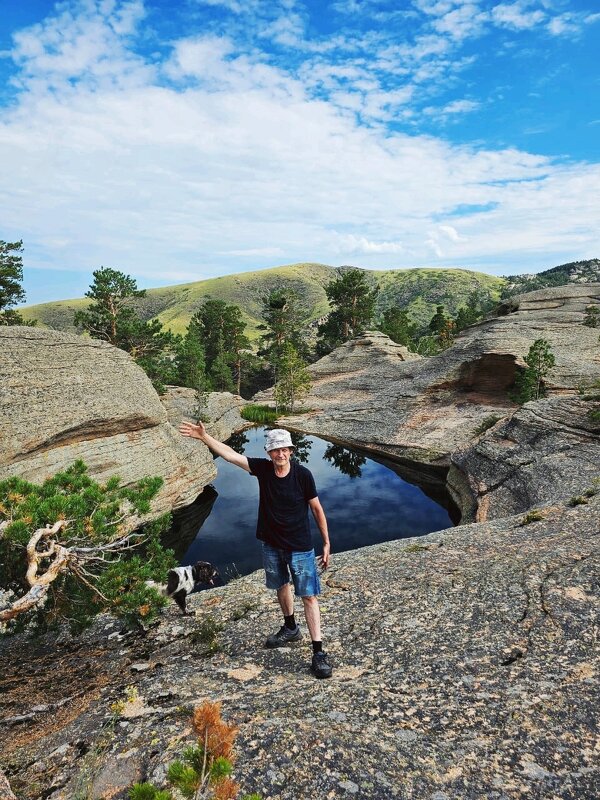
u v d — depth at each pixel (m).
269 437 5.14
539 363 33.88
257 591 8.96
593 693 4.61
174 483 24.06
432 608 7.12
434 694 4.75
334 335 97.38
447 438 34.91
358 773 3.54
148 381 26.14
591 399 24.17
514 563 8.45
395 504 25.39
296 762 3.64
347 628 6.76
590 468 18.66
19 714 5.29
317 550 19.14
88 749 4.21
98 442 20.83
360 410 48.34
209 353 92.81
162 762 3.76
